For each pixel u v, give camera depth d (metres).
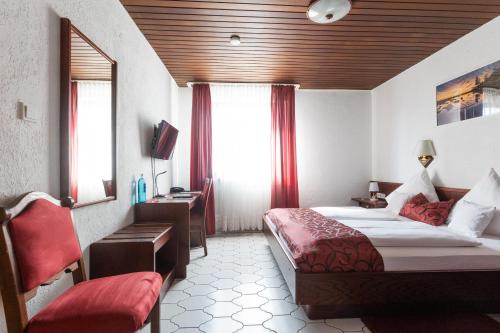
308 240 2.15
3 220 1.10
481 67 2.85
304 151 5.06
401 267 2.02
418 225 2.67
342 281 1.96
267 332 1.88
